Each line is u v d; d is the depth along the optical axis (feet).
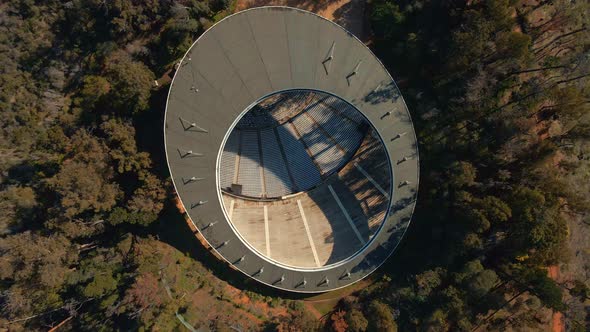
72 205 128.47
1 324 140.67
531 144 138.82
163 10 132.77
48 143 140.97
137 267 139.74
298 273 147.54
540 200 130.21
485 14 125.49
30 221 142.20
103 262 139.44
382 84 137.90
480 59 134.31
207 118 132.05
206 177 136.05
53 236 134.00
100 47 136.77
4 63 136.87
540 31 141.79
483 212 132.46
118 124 134.92
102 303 137.69
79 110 140.26
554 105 143.23
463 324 140.56
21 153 141.18
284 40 130.31
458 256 148.25
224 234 141.79
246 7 138.92
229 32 127.24
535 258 140.97
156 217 142.41
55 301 141.59
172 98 128.16
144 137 144.46
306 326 143.84
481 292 138.31
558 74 143.43
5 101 138.82
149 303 132.77
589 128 136.36
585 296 143.64
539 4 141.38
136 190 138.82
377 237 149.38
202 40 126.41
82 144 132.87
